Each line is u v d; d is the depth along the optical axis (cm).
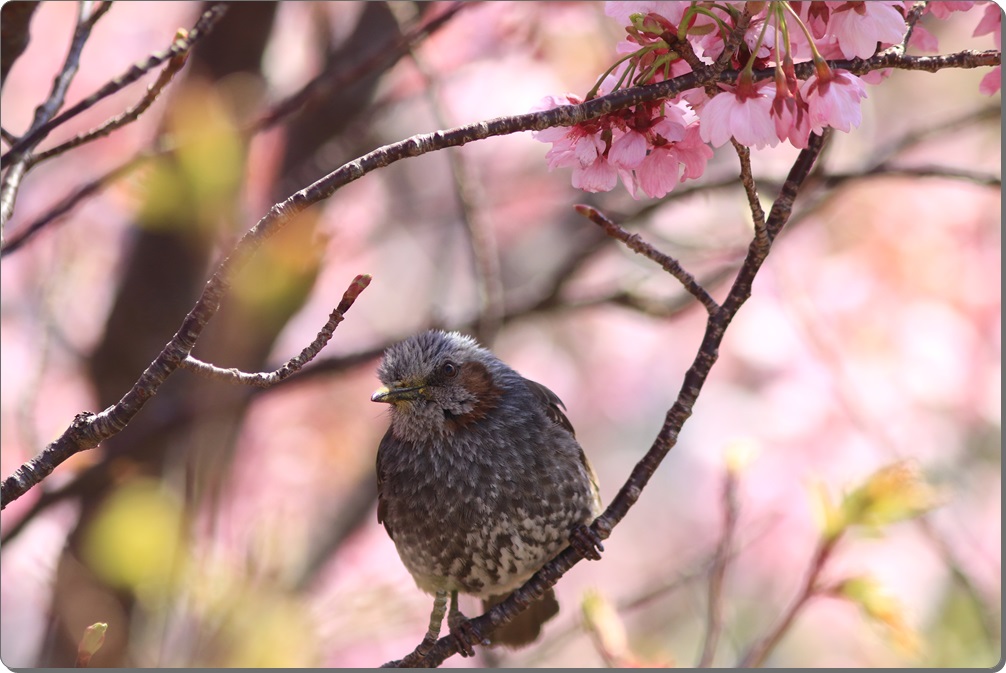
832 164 1183
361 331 1597
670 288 1406
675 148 570
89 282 1311
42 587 1123
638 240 607
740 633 1455
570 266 1197
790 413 1461
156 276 1062
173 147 700
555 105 550
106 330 1088
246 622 680
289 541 923
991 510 1390
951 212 1531
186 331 503
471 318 1095
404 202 1573
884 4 525
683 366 1691
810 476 759
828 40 550
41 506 916
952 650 1257
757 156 1485
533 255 1631
